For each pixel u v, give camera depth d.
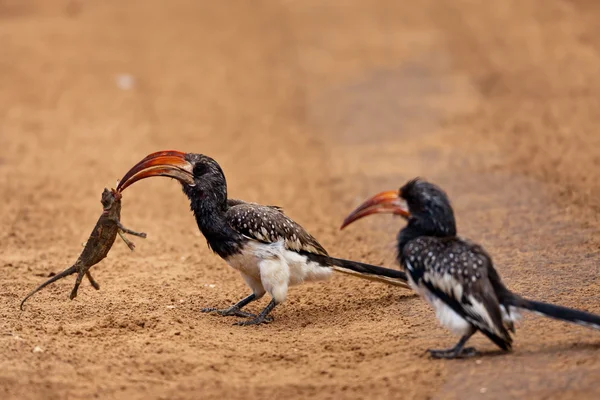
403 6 48.38
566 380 8.38
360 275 11.43
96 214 17.92
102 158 23.23
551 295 11.23
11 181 20.67
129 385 8.87
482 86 30.23
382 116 27.58
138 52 39.38
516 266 12.68
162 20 46.88
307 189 20.12
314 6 50.47
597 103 25.69
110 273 13.65
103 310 11.65
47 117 28.19
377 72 34.38
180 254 14.97
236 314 11.53
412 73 33.56
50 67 35.56
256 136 26.42
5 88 32.09
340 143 24.88
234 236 11.11
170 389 8.77
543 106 26.08
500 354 9.19
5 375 8.99
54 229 16.70
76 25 44.34
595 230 14.18
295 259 11.24
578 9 42.19
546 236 14.20
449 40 38.91
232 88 33.44
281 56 39.03
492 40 37.62
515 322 9.88
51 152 23.84
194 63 37.69
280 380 8.94
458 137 23.53
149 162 11.16
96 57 37.78
